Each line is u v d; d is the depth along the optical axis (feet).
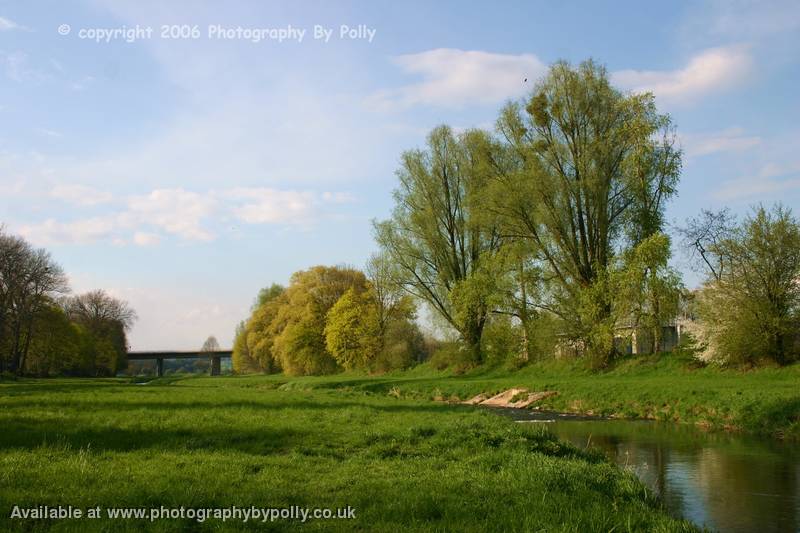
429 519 28.02
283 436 51.78
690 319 132.26
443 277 179.93
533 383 131.85
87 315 368.07
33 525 24.93
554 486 35.50
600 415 102.12
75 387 148.66
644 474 52.85
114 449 42.83
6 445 42.75
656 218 137.49
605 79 140.36
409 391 153.69
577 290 143.02
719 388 95.81
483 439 50.80
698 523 38.19
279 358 310.04
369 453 44.88
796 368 106.83
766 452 63.52
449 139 179.22
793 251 109.81
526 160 147.13
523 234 148.25
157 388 152.25
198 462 38.73
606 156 135.64
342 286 283.59
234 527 25.39
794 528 37.27
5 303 225.35
